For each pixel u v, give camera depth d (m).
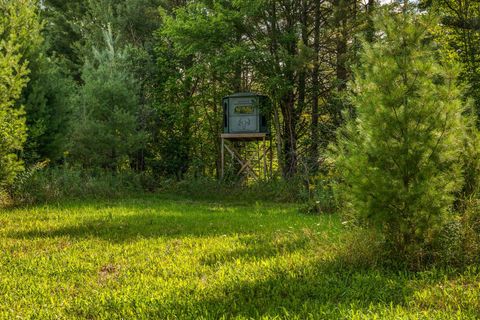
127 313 4.98
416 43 6.83
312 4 24.39
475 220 6.74
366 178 6.45
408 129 6.44
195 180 23.31
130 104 24.42
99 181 20.23
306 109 25.58
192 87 31.39
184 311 4.99
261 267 6.73
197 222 11.99
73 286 6.01
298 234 9.43
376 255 6.66
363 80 7.00
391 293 5.41
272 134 28.77
